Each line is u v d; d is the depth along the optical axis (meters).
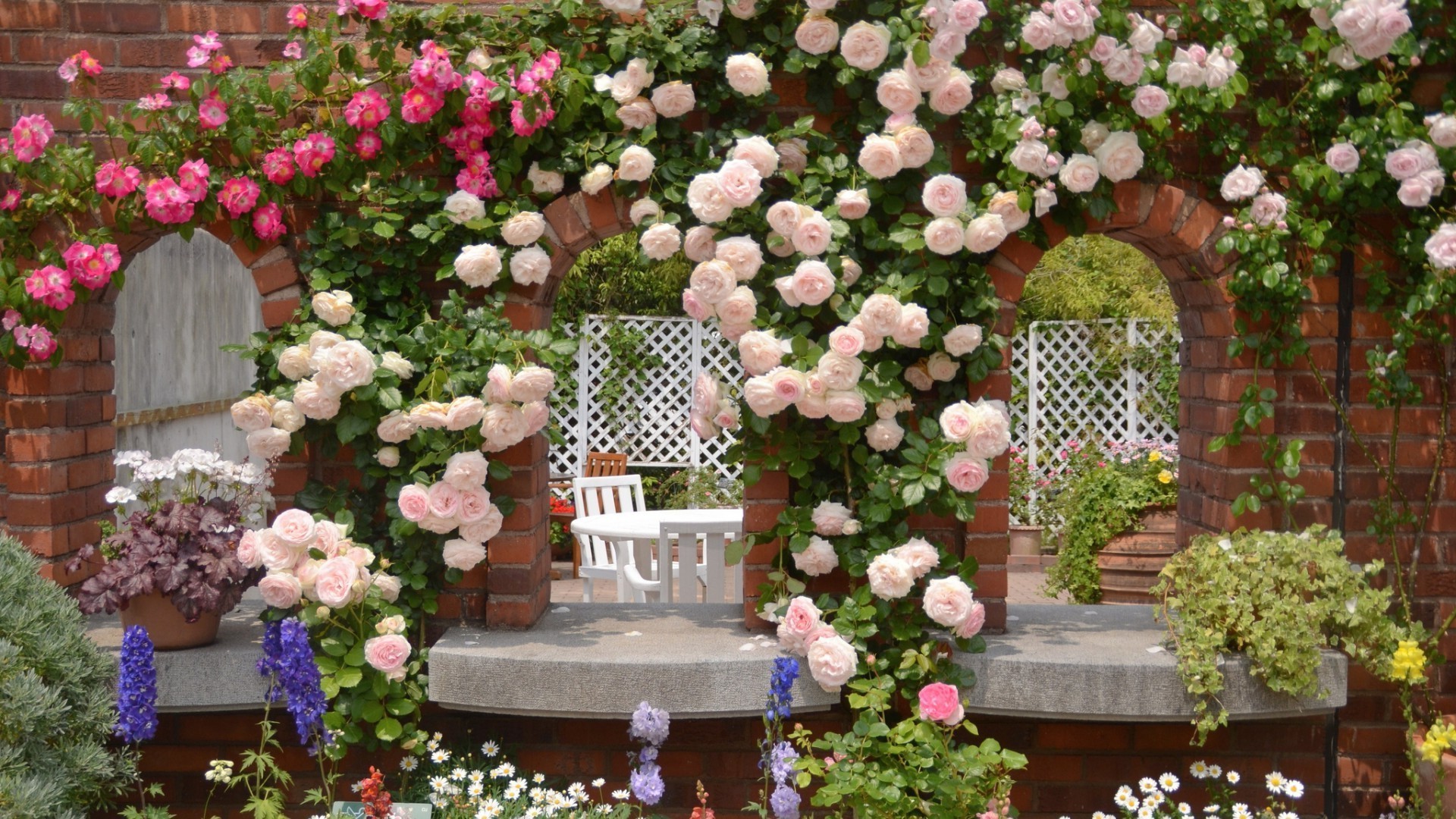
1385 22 3.77
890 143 3.84
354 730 3.95
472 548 4.02
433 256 4.18
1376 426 4.15
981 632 4.21
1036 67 4.03
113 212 4.17
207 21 4.18
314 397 3.87
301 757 4.31
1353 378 4.15
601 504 8.84
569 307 11.54
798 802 3.35
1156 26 4.01
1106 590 6.22
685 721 4.30
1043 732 4.27
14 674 3.41
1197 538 4.02
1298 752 4.24
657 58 4.01
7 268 4.06
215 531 4.01
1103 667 3.85
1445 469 4.15
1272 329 4.09
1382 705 4.21
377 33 3.99
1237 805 3.83
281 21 4.18
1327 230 4.02
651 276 11.70
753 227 4.00
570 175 4.15
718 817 4.29
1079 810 4.27
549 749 4.31
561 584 9.50
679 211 4.08
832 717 4.24
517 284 4.12
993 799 3.68
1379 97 3.95
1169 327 10.23
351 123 3.96
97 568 4.47
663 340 10.95
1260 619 3.85
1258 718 4.00
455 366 4.01
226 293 8.38
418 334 4.00
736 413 4.08
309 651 3.45
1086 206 4.02
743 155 3.90
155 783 4.05
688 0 4.08
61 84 4.20
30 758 3.41
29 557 3.78
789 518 4.02
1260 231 3.96
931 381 4.10
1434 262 3.88
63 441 4.27
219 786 4.32
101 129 4.22
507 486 4.18
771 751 3.73
